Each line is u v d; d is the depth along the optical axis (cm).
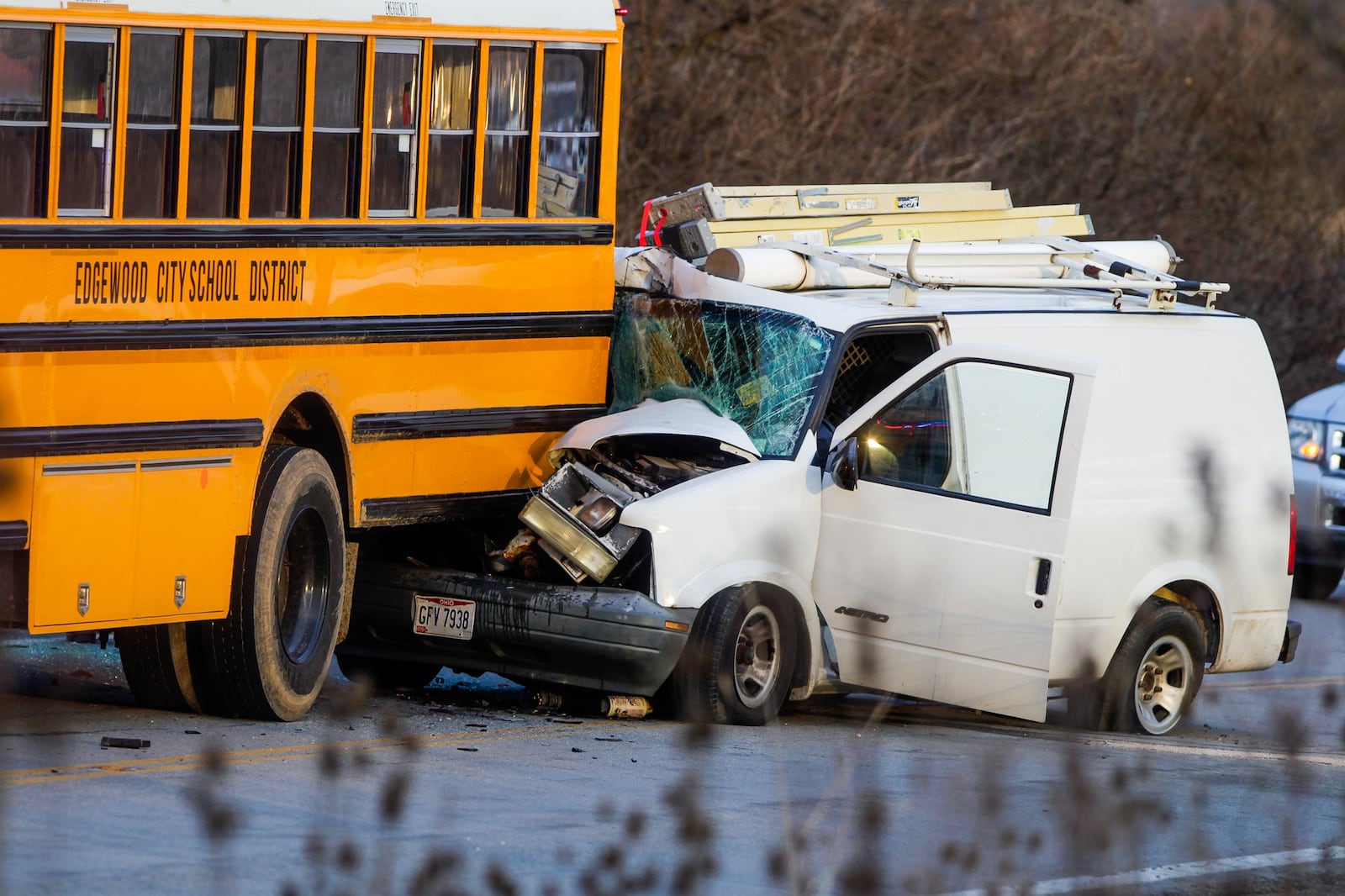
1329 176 10131
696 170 8881
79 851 2238
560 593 3550
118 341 3119
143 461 3155
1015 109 9731
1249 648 4072
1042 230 4662
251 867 2206
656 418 3772
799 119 9138
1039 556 3469
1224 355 4078
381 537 3950
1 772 2686
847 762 3155
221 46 3334
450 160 3744
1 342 2977
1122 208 9981
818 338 3747
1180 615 3894
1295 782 3216
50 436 3031
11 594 3048
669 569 3497
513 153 3850
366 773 2855
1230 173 10119
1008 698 3500
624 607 3478
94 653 4166
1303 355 10181
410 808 2603
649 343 4034
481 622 3634
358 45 3556
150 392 3177
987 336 3816
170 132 3253
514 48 3844
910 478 3606
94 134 3144
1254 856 2633
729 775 3014
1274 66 9750
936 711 3997
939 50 9575
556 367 3928
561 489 3672
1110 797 2892
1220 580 3972
